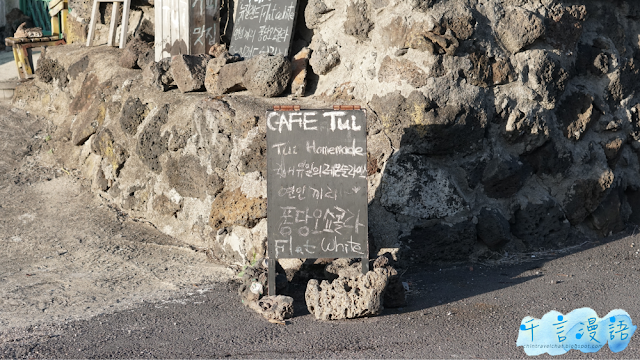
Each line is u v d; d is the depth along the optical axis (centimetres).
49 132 921
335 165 496
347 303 479
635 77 736
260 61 674
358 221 498
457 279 574
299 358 411
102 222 714
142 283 564
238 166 612
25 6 1459
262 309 487
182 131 679
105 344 432
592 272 583
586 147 686
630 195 746
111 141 775
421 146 601
